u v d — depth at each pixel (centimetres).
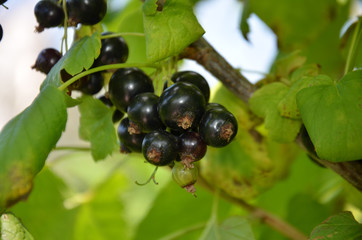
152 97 20
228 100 26
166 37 19
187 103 19
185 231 27
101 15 21
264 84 24
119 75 21
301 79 21
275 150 27
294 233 27
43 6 22
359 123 19
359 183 21
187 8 20
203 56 22
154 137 19
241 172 28
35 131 19
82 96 23
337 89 19
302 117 20
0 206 18
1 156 18
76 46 21
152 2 19
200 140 19
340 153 19
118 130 21
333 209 29
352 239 19
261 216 27
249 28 28
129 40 28
